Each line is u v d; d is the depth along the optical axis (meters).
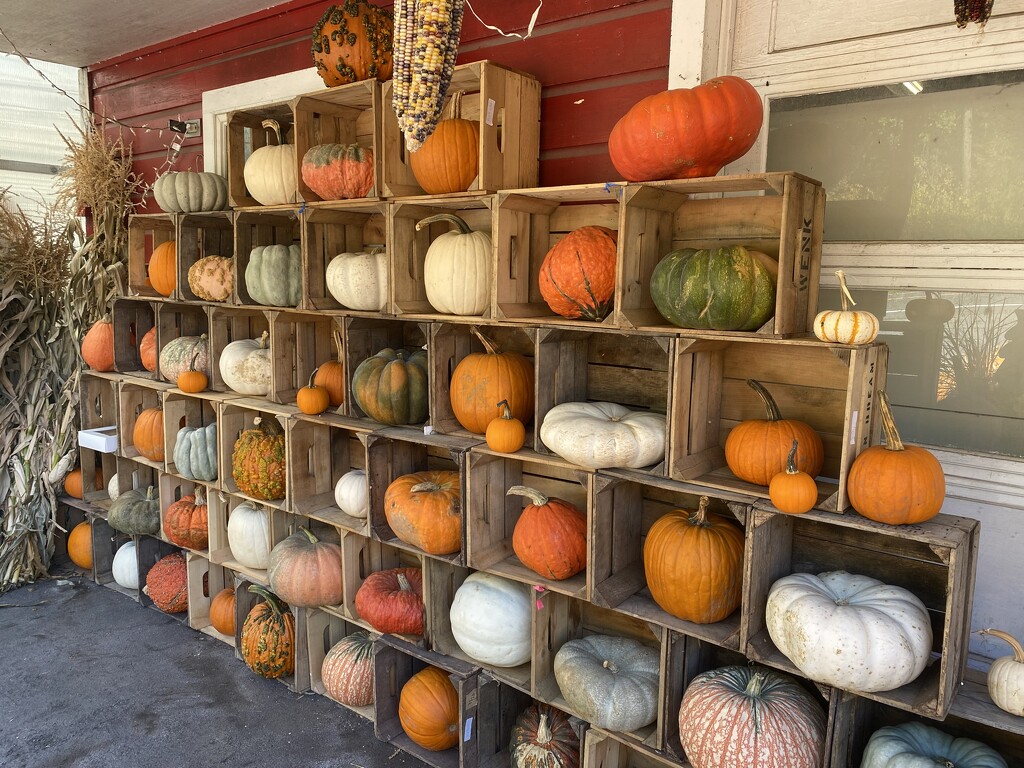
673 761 2.28
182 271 3.74
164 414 3.81
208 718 3.14
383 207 2.86
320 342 3.52
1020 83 2.05
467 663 2.79
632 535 2.60
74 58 4.85
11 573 4.33
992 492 2.12
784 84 2.37
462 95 3.02
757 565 2.09
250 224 3.51
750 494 2.11
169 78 4.45
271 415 3.74
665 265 2.20
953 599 1.78
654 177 2.24
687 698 2.20
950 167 2.16
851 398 1.92
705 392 2.35
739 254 2.09
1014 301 2.08
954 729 2.15
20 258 4.54
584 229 2.43
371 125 3.30
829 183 2.35
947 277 2.16
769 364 2.36
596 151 2.75
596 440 2.31
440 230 3.06
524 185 2.79
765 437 2.13
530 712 2.79
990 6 1.80
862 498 1.91
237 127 3.46
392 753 2.95
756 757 2.00
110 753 2.91
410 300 2.95
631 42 2.64
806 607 1.94
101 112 5.01
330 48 3.00
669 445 2.23
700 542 2.19
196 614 3.87
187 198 3.68
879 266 2.26
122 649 3.68
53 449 4.45
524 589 2.78
